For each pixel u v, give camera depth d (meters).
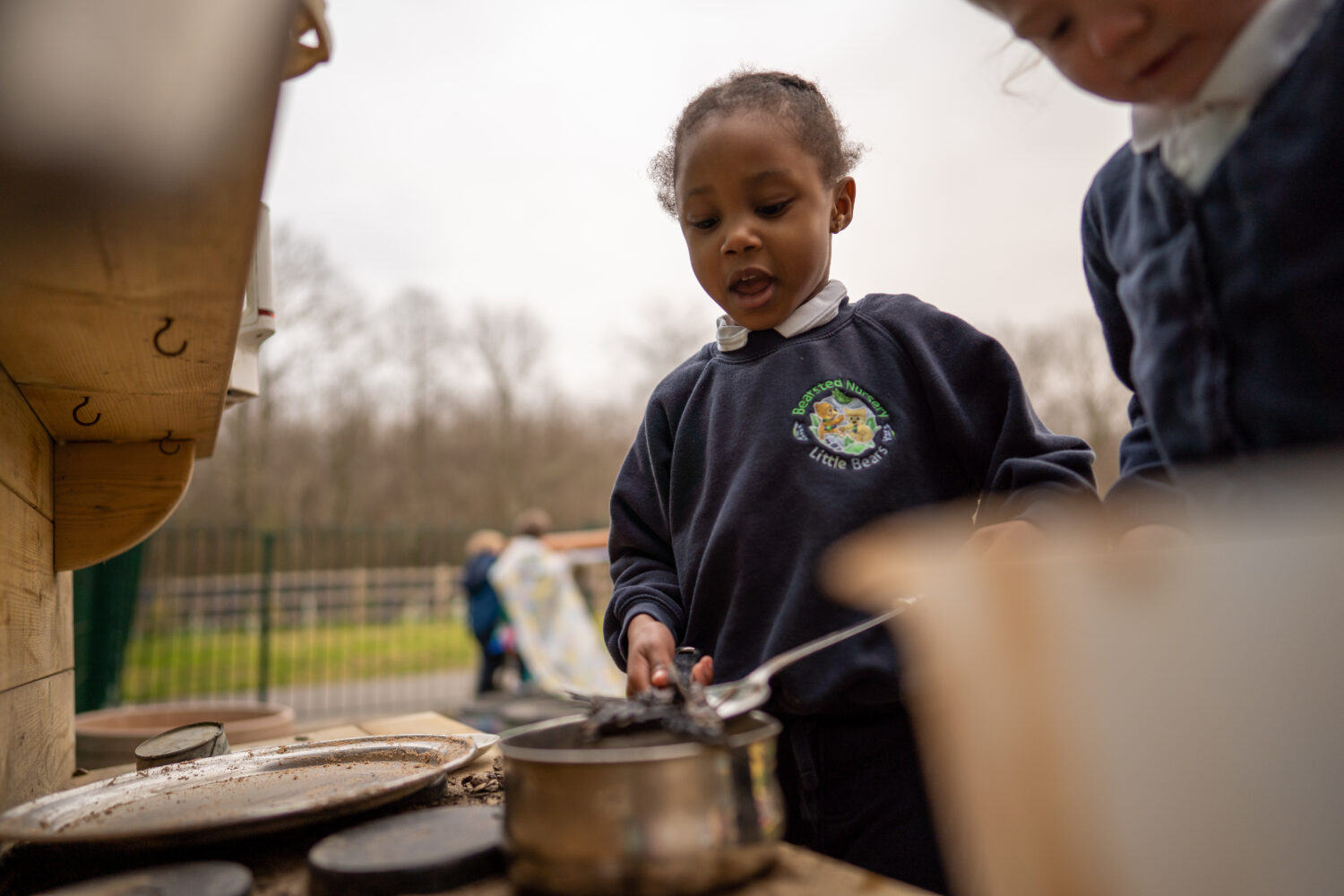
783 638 1.06
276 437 19.30
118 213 0.66
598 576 9.47
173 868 0.74
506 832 0.68
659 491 1.32
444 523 22.20
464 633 11.41
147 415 1.37
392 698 7.91
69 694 1.48
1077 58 0.76
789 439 1.15
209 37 0.49
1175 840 0.46
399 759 1.10
